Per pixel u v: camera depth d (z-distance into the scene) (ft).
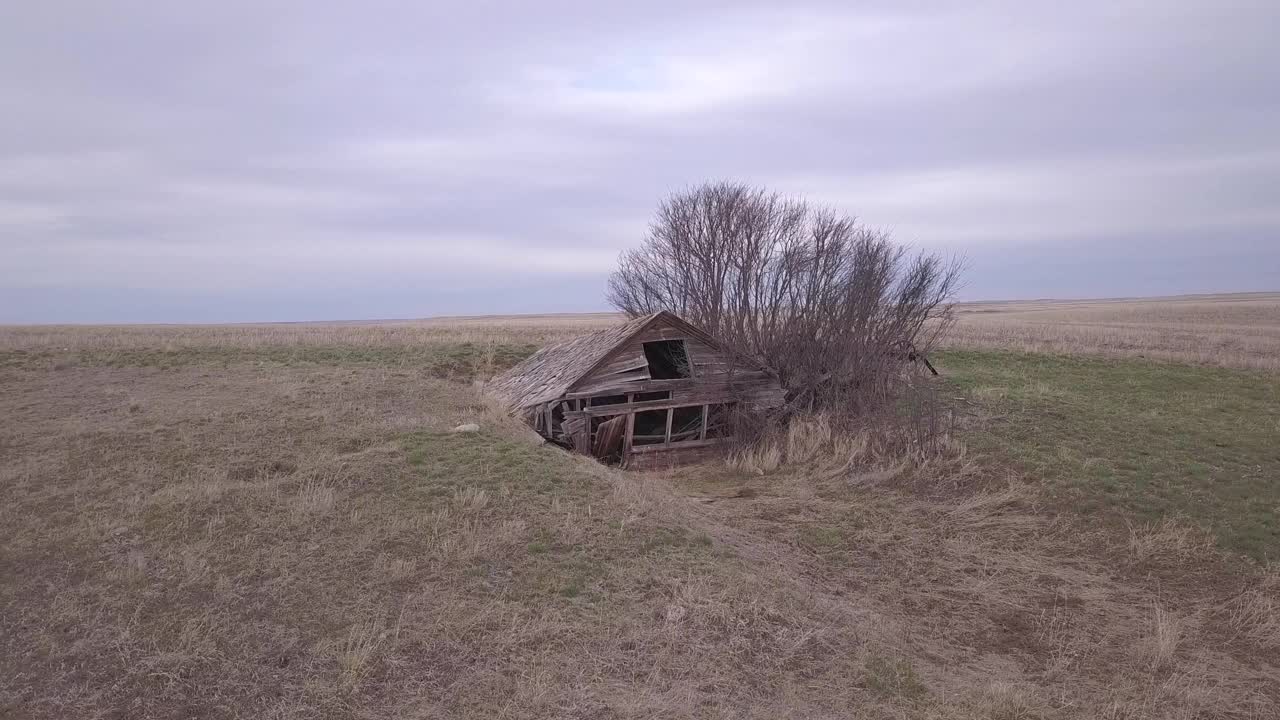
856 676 28.09
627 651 27.81
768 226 72.33
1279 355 110.32
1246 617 36.22
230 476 40.98
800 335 69.05
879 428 58.29
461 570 31.81
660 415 71.20
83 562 30.76
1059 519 46.19
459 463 43.14
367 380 66.49
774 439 60.64
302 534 33.83
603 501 39.96
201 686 24.38
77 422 50.49
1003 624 35.22
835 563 40.19
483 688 25.23
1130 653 32.89
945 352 104.01
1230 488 50.83
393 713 23.89
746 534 42.04
